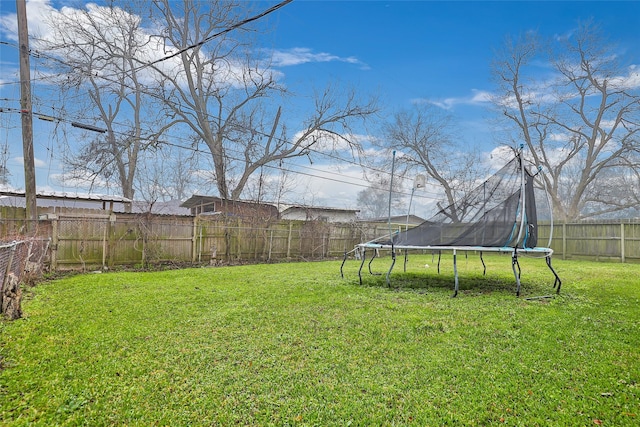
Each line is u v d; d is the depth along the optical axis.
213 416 2.23
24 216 9.16
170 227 10.79
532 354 3.15
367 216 44.31
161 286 6.56
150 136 17.22
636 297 5.45
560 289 6.18
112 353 3.21
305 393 2.50
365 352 3.23
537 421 2.16
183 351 3.25
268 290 6.14
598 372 2.78
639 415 2.18
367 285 6.71
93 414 2.25
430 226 6.58
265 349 3.30
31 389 2.54
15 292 4.32
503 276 7.94
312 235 14.37
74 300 5.32
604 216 23.05
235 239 12.35
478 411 2.28
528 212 5.96
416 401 2.40
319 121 21.28
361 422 2.16
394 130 24.36
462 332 3.76
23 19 8.99
